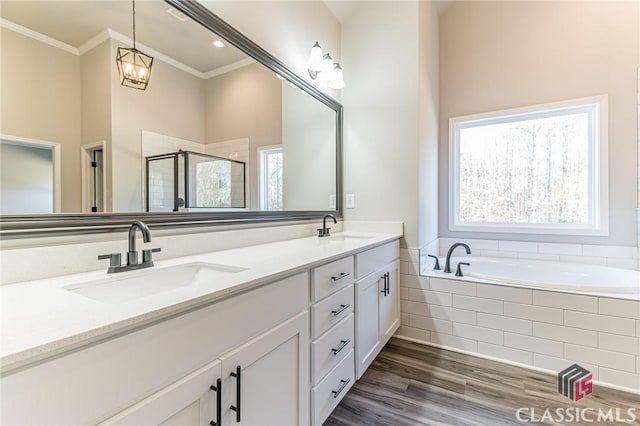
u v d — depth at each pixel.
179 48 1.37
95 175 1.08
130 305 0.67
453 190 3.08
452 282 2.22
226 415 0.83
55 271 0.96
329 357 1.35
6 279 0.87
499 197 2.95
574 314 1.84
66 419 0.53
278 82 1.96
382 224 2.48
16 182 0.90
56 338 0.51
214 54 1.53
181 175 1.37
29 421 0.49
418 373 1.88
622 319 1.72
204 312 0.77
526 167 2.84
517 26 2.80
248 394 0.91
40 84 0.95
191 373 0.74
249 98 1.74
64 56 1.01
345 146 2.65
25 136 0.92
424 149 2.52
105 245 1.09
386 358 2.07
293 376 1.12
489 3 2.91
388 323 2.10
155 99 1.28
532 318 1.96
